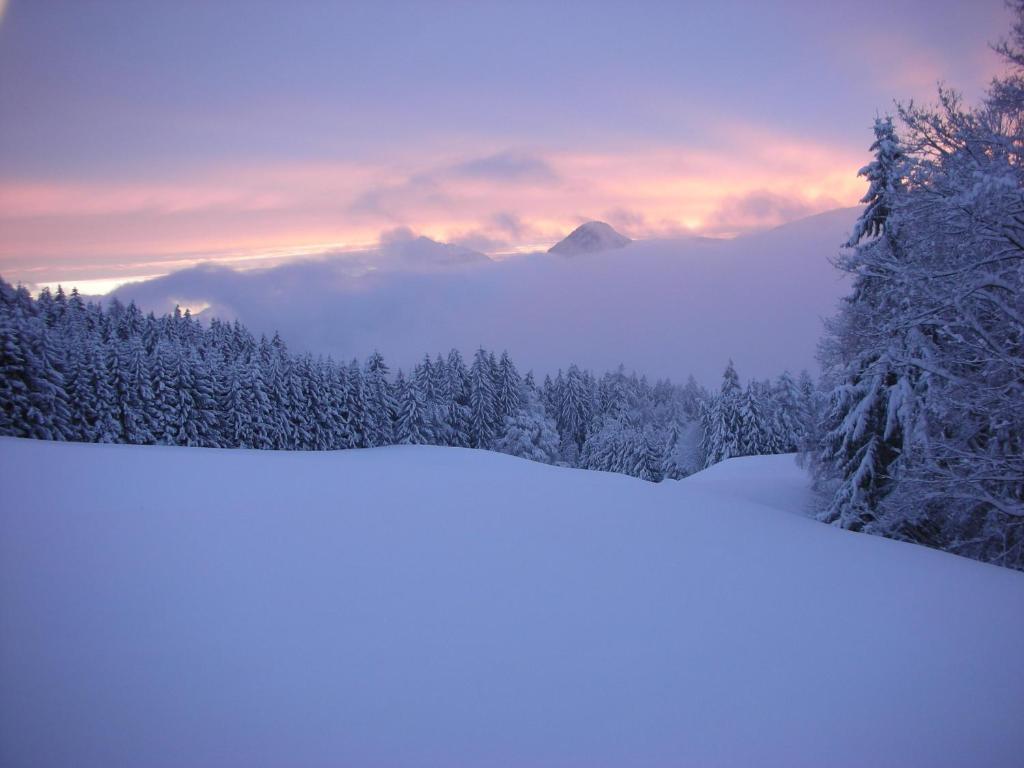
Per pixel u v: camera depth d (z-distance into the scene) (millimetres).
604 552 6617
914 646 4426
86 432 39500
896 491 13781
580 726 3168
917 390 13883
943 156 10562
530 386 81625
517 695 3475
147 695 3354
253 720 3129
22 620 4359
